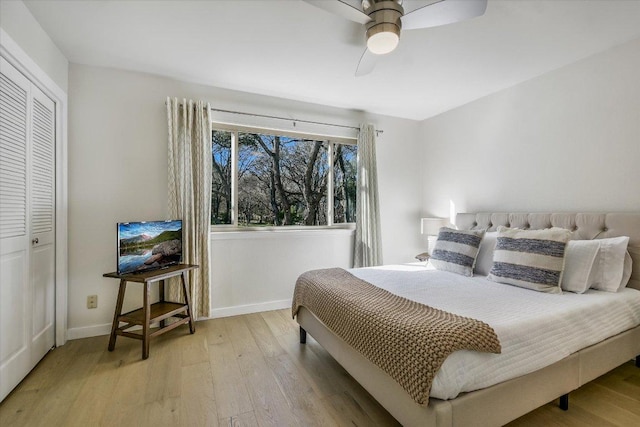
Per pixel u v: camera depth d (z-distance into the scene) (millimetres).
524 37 2158
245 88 3076
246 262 3191
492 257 2564
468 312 1607
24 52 1809
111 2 1791
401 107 3631
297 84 2973
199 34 2135
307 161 3629
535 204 2801
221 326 2830
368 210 3629
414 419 1249
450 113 3699
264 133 3357
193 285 2828
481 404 1240
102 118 2605
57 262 2369
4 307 1726
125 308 2693
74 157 2510
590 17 1929
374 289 2010
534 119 2807
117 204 2656
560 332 1542
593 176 2395
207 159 2910
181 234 2736
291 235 3393
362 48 2318
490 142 3215
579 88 2482
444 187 3787
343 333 1699
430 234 3549
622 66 2232
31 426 1514
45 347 2219
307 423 1542
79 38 2170
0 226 1687
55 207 2340
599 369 1690
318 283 2213
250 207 3326
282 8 1854
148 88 2762
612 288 1996
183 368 2066
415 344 1251
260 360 2186
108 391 1797
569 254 2115
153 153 2779
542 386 1446
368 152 3682
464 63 2543
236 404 1685
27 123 1934
